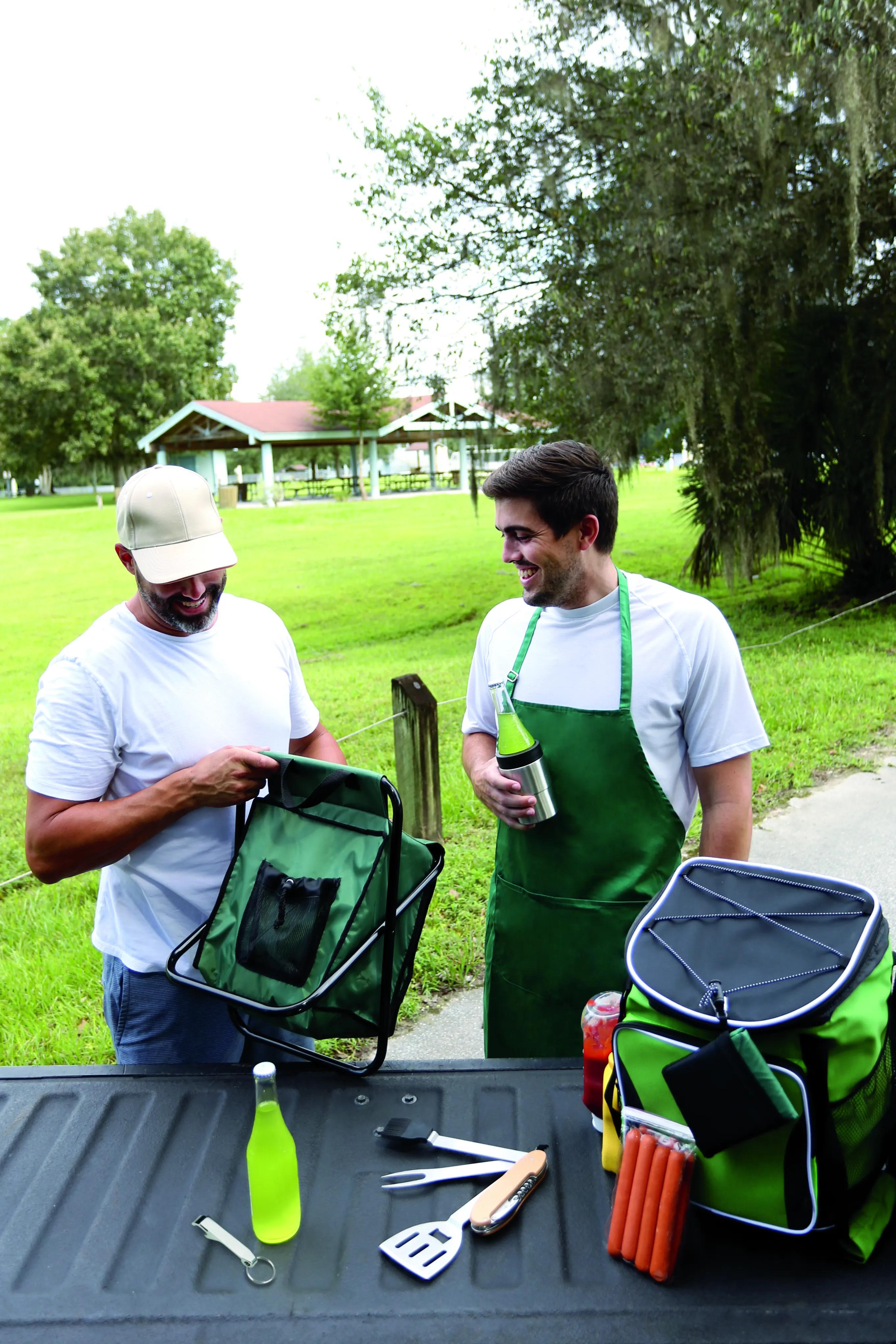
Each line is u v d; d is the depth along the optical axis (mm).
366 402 36844
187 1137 1523
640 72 8594
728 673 1875
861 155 7734
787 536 9633
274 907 1646
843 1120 1173
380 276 10438
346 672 9250
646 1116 1265
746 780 1895
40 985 3533
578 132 9008
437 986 3443
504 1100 1584
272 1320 1197
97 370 48781
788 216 8398
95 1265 1291
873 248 8508
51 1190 1422
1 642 15164
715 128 8336
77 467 55562
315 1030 1630
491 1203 1332
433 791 4391
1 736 8828
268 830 1733
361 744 6555
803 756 5469
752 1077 1125
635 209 8812
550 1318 1181
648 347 8812
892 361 8695
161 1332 1188
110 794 1963
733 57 8008
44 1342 1183
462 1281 1239
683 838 1955
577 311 9367
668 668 1862
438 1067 1667
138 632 1927
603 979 1908
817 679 6875
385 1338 1167
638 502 28359
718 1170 1226
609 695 1894
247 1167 1457
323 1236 1320
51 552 26656
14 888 4836
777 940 1303
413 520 28625
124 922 1971
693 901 1426
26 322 50125
